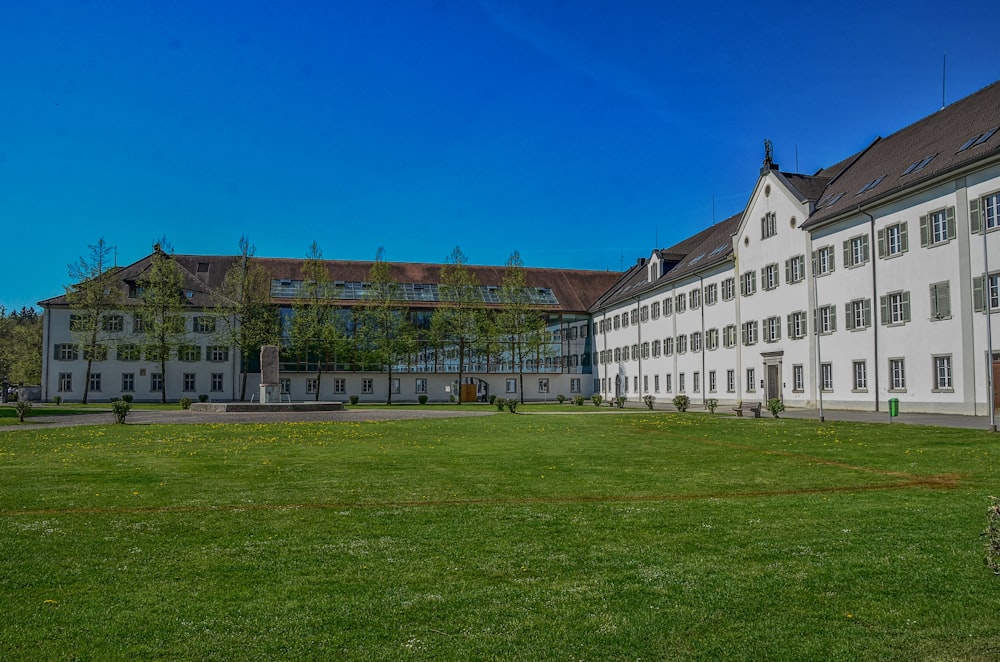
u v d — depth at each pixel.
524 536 9.34
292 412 41.69
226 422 33.34
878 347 37.91
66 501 11.92
